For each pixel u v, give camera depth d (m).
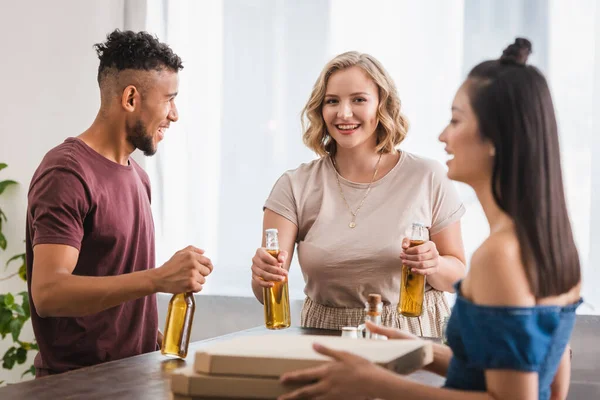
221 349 1.10
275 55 3.23
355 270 2.12
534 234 1.01
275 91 3.24
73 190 1.75
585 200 2.91
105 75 1.90
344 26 3.15
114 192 1.86
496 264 1.00
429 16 3.07
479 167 1.08
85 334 1.83
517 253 1.00
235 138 3.27
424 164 2.21
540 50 2.96
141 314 1.91
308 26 3.20
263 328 1.96
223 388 1.05
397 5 3.10
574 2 2.92
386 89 2.15
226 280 3.28
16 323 3.13
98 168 1.85
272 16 3.23
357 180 2.23
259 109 3.25
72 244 1.73
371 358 1.05
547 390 1.07
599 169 2.90
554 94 2.94
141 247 1.97
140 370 1.51
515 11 2.98
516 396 0.97
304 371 1.03
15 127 3.38
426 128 3.08
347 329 1.50
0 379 3.46
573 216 2.92
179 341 1.62
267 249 1.84
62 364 1.82
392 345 1.15
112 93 1.89
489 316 0.99
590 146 2.90
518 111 1.04
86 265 1.84
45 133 3.37
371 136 2.21
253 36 3.25
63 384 1.39
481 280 1.01
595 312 2.91
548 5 2.94
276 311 1.85
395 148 2.25
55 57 3.36
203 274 1.64
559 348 1.06
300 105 3.21
